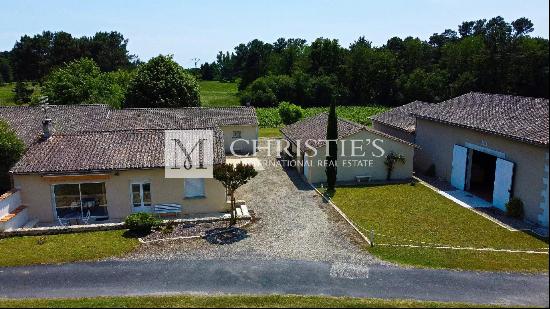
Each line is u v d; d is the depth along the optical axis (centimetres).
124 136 2586
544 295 1416
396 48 12012
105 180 2284
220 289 1488
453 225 2177
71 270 1656
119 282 1551
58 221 2286
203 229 2109
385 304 1338
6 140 2372
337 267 1664
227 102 9269
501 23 11969
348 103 9588
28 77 11238
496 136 2444
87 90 5525
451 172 2978
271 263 1706
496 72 7150
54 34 11769
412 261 1714
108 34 13600
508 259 1727
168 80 5247
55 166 2238
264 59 12800
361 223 2214
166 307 1330
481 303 1362
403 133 3603
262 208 2484
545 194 2100
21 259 1755
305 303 1351
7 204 2111
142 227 2053
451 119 2892
